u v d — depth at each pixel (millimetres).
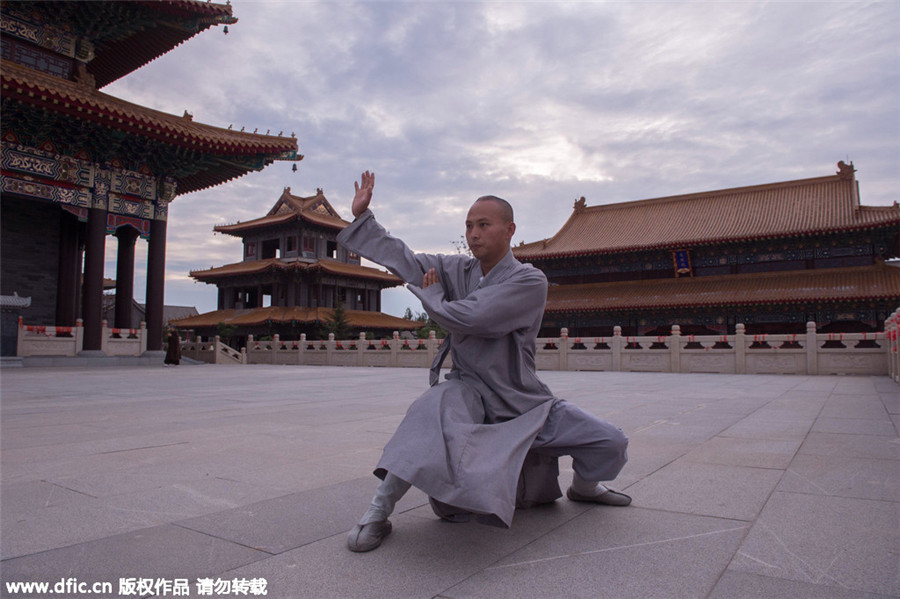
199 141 30906
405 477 2955
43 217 35438
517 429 3361
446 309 3326
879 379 19688
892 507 3986
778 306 41469
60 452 6066
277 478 4887
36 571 2848
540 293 3523
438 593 2613
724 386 16219
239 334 59219
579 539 3359
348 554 3111
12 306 27047
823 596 2574
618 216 55375
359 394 13516
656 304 43562
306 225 61156
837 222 41812
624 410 10000
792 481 4758
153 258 32844
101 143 30109
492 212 3615
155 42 34688
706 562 2994
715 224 48312
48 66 30453
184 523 3635
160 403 11273
